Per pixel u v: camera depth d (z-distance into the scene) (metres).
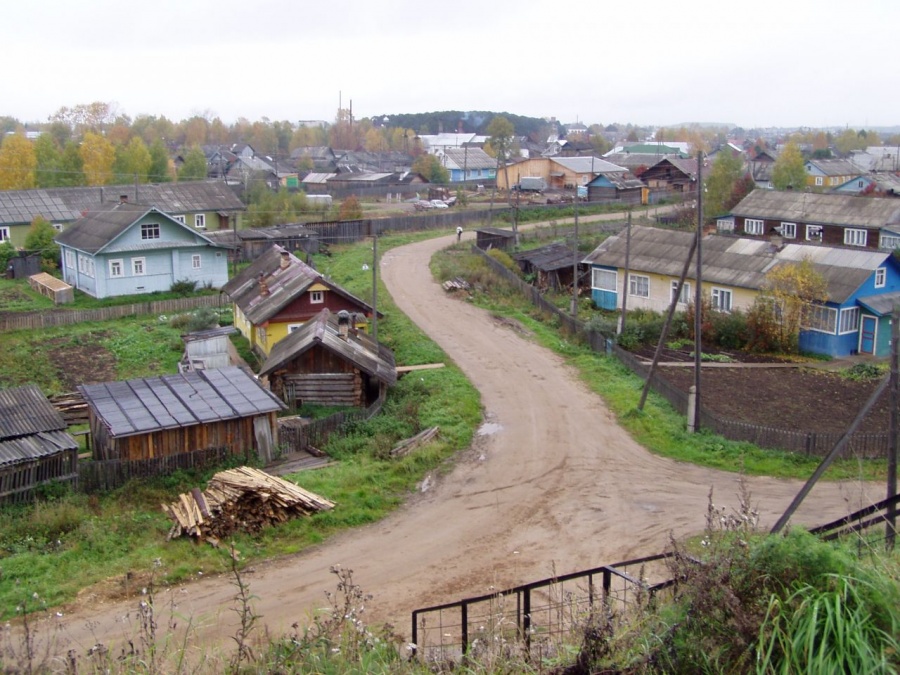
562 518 18.14
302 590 14.96
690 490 19.55
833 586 6.63
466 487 20.11
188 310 40.56
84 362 32.81
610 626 7.34
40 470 19.03
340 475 20.09
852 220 48.69
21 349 33.84
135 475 19.77
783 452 21.23
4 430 19.75
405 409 25.28
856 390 27.47
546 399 26.48
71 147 72.44
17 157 66.31
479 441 23.16
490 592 14.58
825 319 31.78
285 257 35.72
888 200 49.06
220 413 21.42
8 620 13.48
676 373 29.36
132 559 15.89
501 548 16.70
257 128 153.62
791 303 31.83
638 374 28.34
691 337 34.09
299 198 67.00
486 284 42.84
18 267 46.47
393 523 18.14
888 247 46.62
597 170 86.75
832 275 32.44
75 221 50.16
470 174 101.25
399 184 89.31
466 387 27.17
